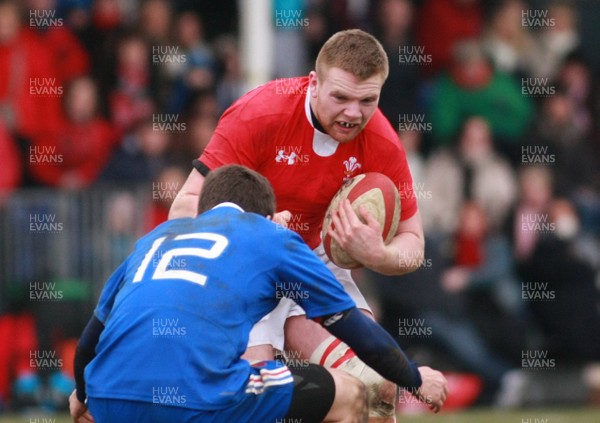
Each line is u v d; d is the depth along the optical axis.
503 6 41.56
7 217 31.95
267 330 18.61
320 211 19.06
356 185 18.31
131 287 16.02
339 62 17.20
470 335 34.00
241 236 16.09
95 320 16.58
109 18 36.12
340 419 16.55
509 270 36.81
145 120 35.28
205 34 39.53
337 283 16.23
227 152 18.22
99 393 15.66
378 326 16.34
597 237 39.91
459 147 39.00
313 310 16.14
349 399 16.56
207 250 15.96
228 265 15.85
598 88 43.25
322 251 19.48
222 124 18.45
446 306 33.72
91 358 16.84
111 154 34.62
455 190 38.03
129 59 35.47
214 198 16.75
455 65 40.34
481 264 36.53
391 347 16.23
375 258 17.88
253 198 16.75
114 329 15.75
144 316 15.56
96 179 34.41
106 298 16.56
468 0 41.31
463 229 36.72
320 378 16.44
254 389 15.76
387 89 38.38
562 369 35.25
